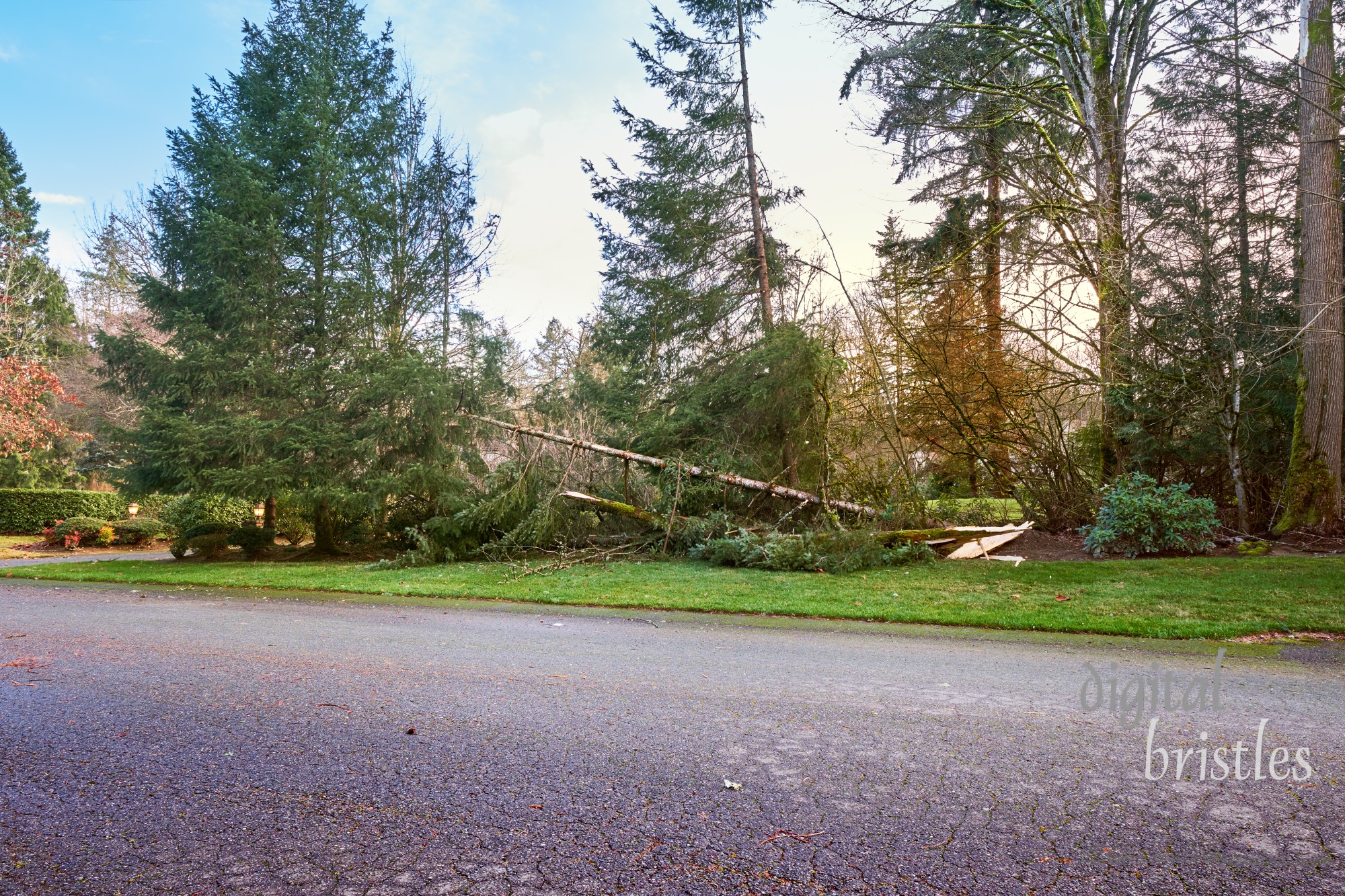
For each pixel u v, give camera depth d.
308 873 2.26
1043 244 12.82
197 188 13.76
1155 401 12.74
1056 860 2.34
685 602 8.24
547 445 13.96
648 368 17.05
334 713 3.95
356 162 14.80
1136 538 10.70
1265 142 14.32
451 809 2.72
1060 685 4.57
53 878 2.23
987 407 13.86
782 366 13.72
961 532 11.55
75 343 27.03
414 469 12.45
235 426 11.95
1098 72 14.25
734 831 2.54
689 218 16.69
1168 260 12.70
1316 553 10.50
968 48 15.06
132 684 4.61
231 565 12.77
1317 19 11.60
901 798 2.82
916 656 5.48
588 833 2.53
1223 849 2.41
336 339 13.96
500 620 7.33
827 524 12.02
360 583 10.14
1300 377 11.89
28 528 22.06
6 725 3.74
